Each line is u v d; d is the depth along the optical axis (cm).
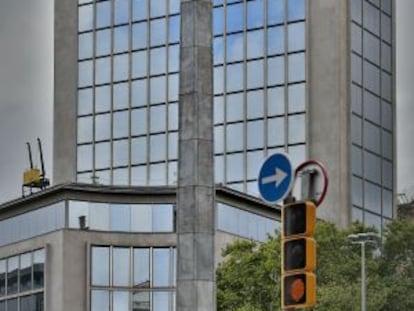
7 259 8406
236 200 8156
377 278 6444
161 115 10131
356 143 9538
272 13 9806
